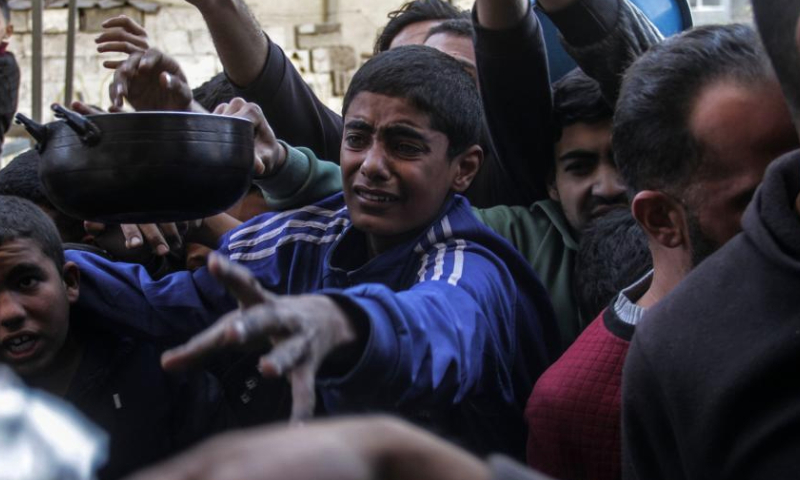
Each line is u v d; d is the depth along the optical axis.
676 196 1.40
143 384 1.88
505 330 1.66
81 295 1.87
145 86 1.84
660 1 2.46
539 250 2.07
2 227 1.73
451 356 1.33
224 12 2.14
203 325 1.87
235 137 1.49
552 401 1.55
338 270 1.82
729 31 1.40
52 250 1.79
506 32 2.02
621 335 1.53
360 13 8.15
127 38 1.97
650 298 1.51
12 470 0.38
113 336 1.90
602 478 1.51
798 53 1.02
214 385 1.92
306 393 0.80
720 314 1.13
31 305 1.73
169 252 2.04
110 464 1.84
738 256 1.15
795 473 1.04
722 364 1.10
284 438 0.38
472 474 0.42
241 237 1.99
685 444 1.15
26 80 7.71
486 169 2.35
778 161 1.14
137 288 1.90
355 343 1.11
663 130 1.39
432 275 1.65
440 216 1.80
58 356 1.84
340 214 1.93
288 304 0.97
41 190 2.15
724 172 1.35
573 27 1.97
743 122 1.33
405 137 1.74
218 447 0.38
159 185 1.42
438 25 2.55
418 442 0.42
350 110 1.79
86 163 1.42
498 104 2.09
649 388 1.20
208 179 1.45
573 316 1.98
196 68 7.92
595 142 2.04
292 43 8.13
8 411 0.39
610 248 1.89
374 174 1.73
